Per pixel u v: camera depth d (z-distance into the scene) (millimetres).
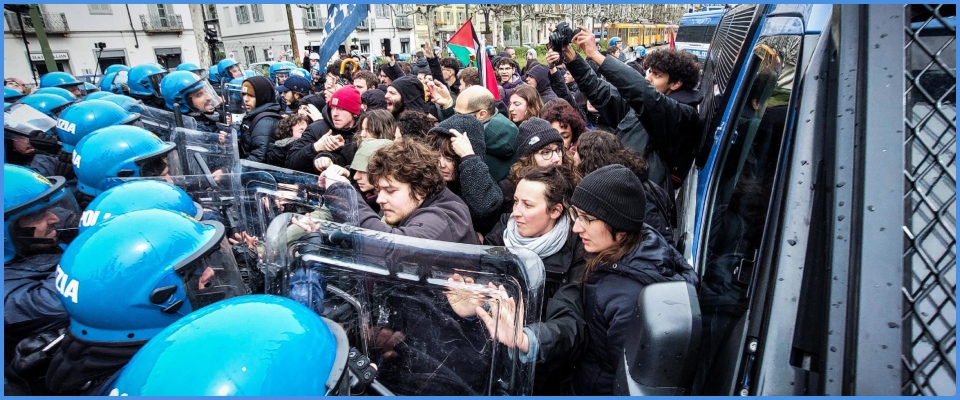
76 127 2904
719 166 2066
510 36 38656
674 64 2973
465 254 1274
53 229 1873
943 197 856
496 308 1258
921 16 961
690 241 2107
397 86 4137
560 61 3561
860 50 1008
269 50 37500
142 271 1184
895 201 873
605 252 1521
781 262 996
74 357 1221
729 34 3867
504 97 5508
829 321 865
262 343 843
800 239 993
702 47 8062
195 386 771
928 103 906
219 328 858
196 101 4496
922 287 826
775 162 1273
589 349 1544
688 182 2713
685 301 983
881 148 909
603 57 2619
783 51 1604
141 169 2354
